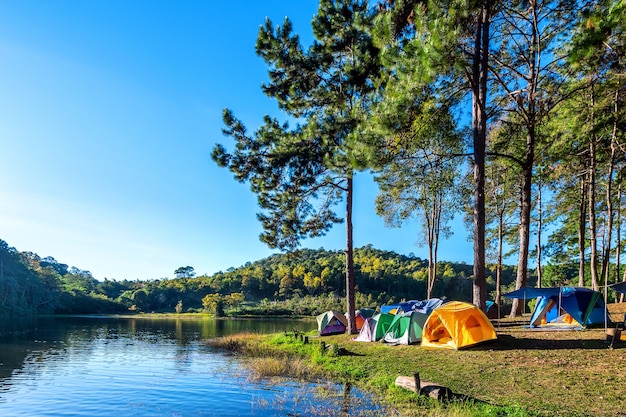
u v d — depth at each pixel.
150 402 11.63
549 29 18.00
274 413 9.98
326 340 22.56
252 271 129.62
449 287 87.75
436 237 28.73
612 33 11.20
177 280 128.25
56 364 19.17
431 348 15.74
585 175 26.16
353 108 19.33
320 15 21.88
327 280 103.62
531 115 18.58
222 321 67.44
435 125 16.92
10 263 91.50
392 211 28.72
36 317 76.75
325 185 23.42
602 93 17.78
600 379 9.80
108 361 20.17
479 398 9.52
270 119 23.05
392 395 10.59
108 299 105.81
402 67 13.92
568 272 44.69
